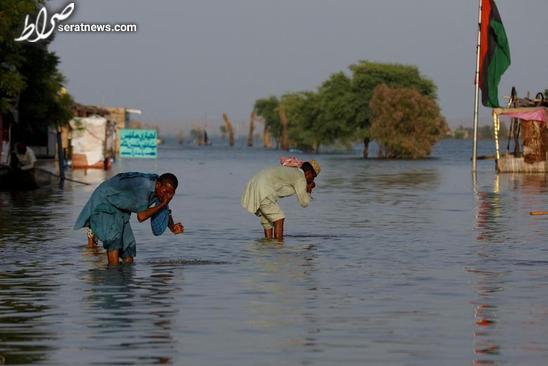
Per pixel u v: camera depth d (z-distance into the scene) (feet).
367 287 76.95
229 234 119.85
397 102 629.92
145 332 59.36
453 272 85.71
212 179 292.61
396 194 212.23
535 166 332.19
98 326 61.21
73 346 55.47
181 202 184.03
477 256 97.81
